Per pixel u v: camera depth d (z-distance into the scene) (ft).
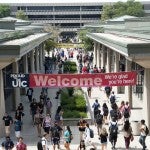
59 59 284.20
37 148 104.37
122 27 213.46
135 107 156.66
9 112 154.10
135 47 110.83
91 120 136.26
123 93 183.42
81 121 113.60
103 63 244.22
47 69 241.55
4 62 117.70
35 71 249.75
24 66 189.98
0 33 142.61
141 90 153.07
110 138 109.09
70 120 136.15
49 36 287.89
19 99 158.61
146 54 111.24
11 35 157.28
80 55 292.81
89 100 174.09
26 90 187.01
